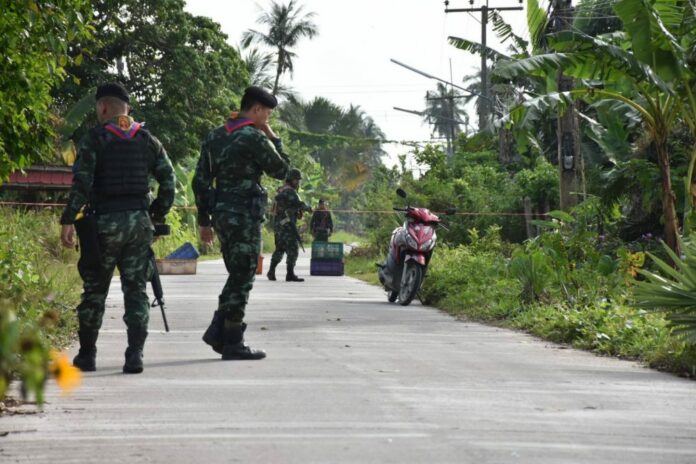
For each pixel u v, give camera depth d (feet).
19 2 50.24
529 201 171.32
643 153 120.06
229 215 47.88
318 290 111.24
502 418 33.19
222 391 38.24
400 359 49.83
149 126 249.96
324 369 45.19
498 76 89.92
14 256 60.85
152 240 44.98
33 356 12.00
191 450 27.63
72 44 150.41
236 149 47.83
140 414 33.19
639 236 118.73
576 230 94.79
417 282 88.02
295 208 129.59
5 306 12.31
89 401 35.68
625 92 103.86
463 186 182.91
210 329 48.67
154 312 76.02
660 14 92.63
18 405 34.50
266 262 208.74
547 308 71.87
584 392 39.88
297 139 536.42
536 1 107.45
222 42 268.62
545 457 27.27
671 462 27.25
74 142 232.73
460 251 116.47
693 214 92.43
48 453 27.30
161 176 45.47
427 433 30.25
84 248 43.47
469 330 68.08
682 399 38.73
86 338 44.37
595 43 89.10
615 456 27.68
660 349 52.24
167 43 254.47
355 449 27.84
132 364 43.37
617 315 63.41
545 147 220.84
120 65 256.32
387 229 190.90
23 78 53.72
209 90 260.42
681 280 51.26
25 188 209.15
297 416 32.94
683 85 93.91
